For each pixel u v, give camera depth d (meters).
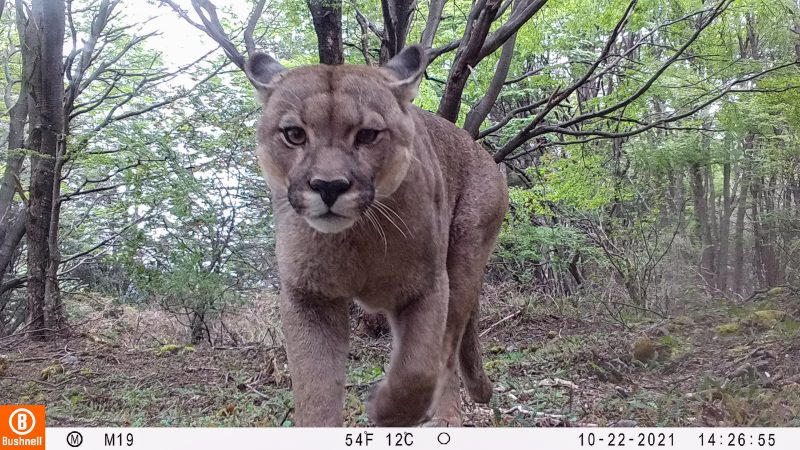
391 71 0.72
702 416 0.91
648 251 1.96
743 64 2.05
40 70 1.96
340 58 1.66
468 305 0.84
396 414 0.69
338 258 0.68
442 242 0.75
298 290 0.69
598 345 1.37
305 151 0.66
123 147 1.85
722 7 1.91
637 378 1.16
